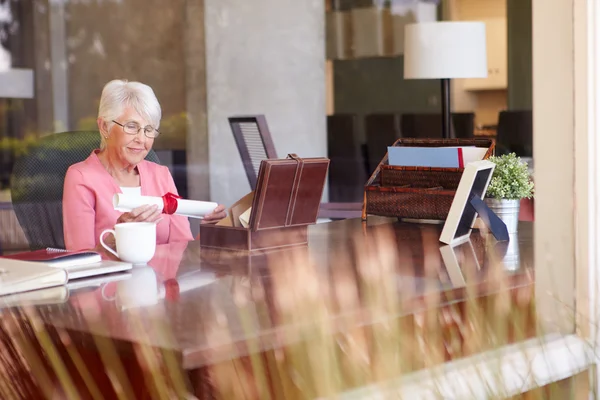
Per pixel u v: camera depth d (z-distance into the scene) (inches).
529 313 51.9
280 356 39.7
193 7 237.6
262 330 41.1
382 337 32.2
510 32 245.8
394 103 253.0
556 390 37.2
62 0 243.4
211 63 235.8
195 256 66.7
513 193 78.7
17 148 238.4
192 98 239.0
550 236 53.5
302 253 67.7
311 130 239.6
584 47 52.0
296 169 69.3
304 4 237.1
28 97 242.8
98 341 41.7
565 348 46.8
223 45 235.6
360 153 251.1
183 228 94.0
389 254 66.4
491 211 75.1
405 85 252.2
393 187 88.0
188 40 239.1
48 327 44.5
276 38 236.2
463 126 246.8
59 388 45.2
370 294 36.3
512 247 70.7
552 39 53.3
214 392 38.7
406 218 89.1
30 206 100.9
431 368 32.0
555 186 53.4
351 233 80.4
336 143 249.8
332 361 29.7
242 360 39.1
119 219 70.8
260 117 200.8
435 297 48.8
